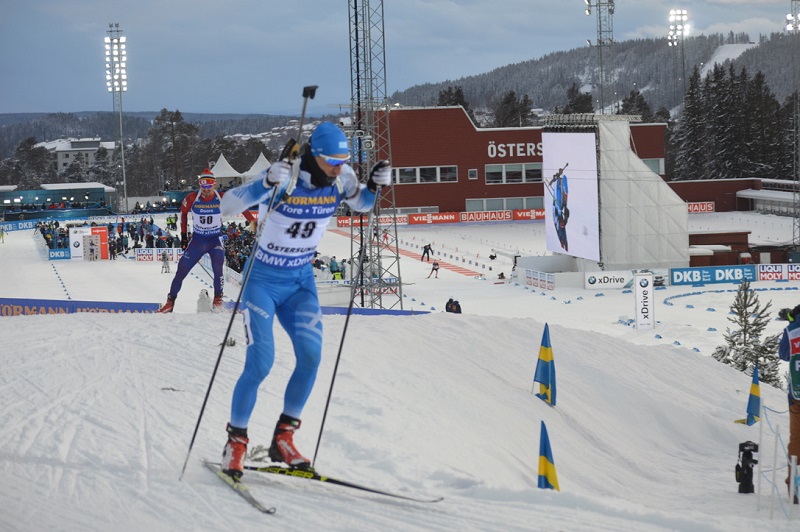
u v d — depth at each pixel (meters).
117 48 83.62
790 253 51.28
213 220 13.59
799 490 7.50
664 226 45.97
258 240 5.41
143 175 152.88
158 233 60.28
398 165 74.50
